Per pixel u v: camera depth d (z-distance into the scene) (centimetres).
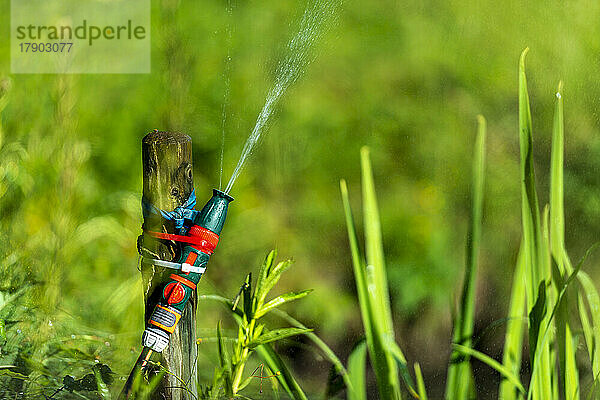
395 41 811
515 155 782
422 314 699
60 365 461
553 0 810
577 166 744
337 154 766
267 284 448
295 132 757
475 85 799
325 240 734
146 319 436
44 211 509
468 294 445
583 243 690
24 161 519
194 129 718
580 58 794
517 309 449
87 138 656
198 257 432
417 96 796
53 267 491
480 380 591
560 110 446
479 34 816
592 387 446
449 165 774
